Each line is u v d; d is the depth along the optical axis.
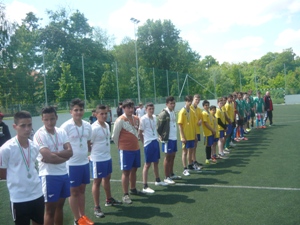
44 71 18.78
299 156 9.05
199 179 7.16
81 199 4.84
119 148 5.83
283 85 55.62
